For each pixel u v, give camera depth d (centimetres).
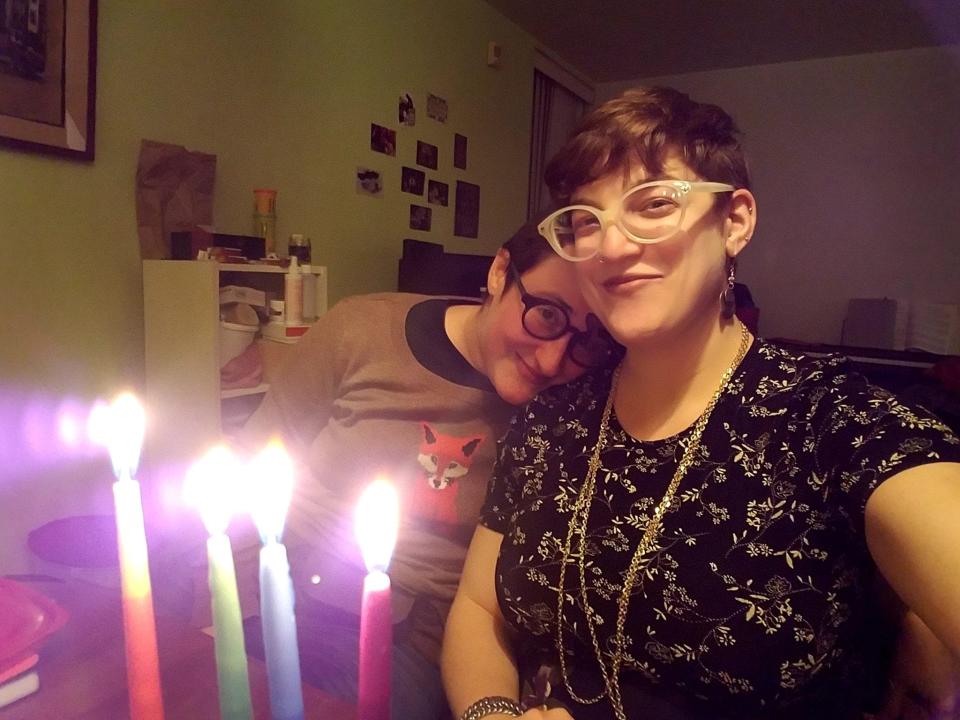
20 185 145
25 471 151
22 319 147
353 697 95
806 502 67
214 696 62
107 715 60
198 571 127
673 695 74
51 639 72
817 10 320
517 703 79
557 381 98
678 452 75
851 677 71
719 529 71
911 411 64
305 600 109
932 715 69
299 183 219
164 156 172
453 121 298
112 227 163
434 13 279
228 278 179
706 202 72
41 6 143
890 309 361
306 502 121
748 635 68
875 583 71
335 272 239
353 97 239
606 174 74
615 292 74
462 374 112
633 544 75
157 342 165
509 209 352
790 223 405
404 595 109
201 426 160
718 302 77
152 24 169
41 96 145
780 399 72
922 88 370
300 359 128
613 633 76
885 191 382
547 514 83
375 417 115
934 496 55
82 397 160
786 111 401
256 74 200
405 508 111
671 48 376
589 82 431
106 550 137
